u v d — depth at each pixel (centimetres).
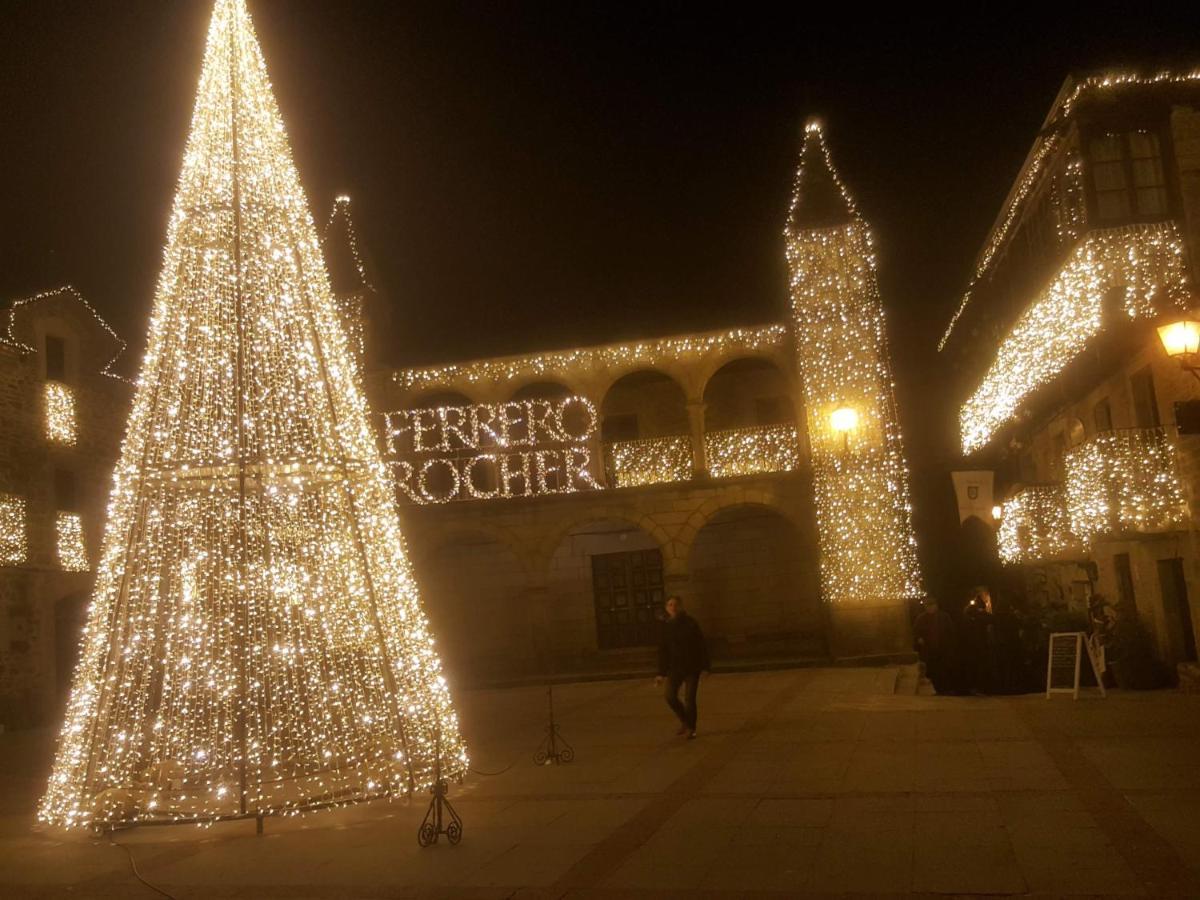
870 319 2712
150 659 1122
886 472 2652
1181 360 1302
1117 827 796
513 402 2912
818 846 798
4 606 2352
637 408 3033
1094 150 1923
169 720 1137
